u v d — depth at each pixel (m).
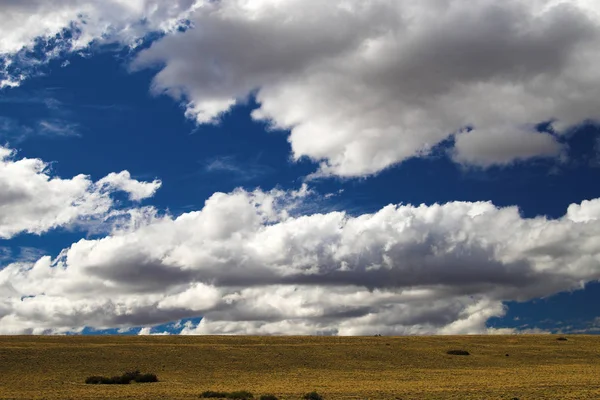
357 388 65.81
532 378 78.31
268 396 53.38
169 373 85.06
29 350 95.19
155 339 122.56
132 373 76.25
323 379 80.25
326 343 121.25
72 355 93.75
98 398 55.06
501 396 55.56
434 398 54.28
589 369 94.56
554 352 115.75
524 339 137.62
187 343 116.06
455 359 105.94
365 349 111.62
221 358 98.19
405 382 74.38
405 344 122.62
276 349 108.12
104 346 103.81
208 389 64.88
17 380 74.12
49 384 70.31
